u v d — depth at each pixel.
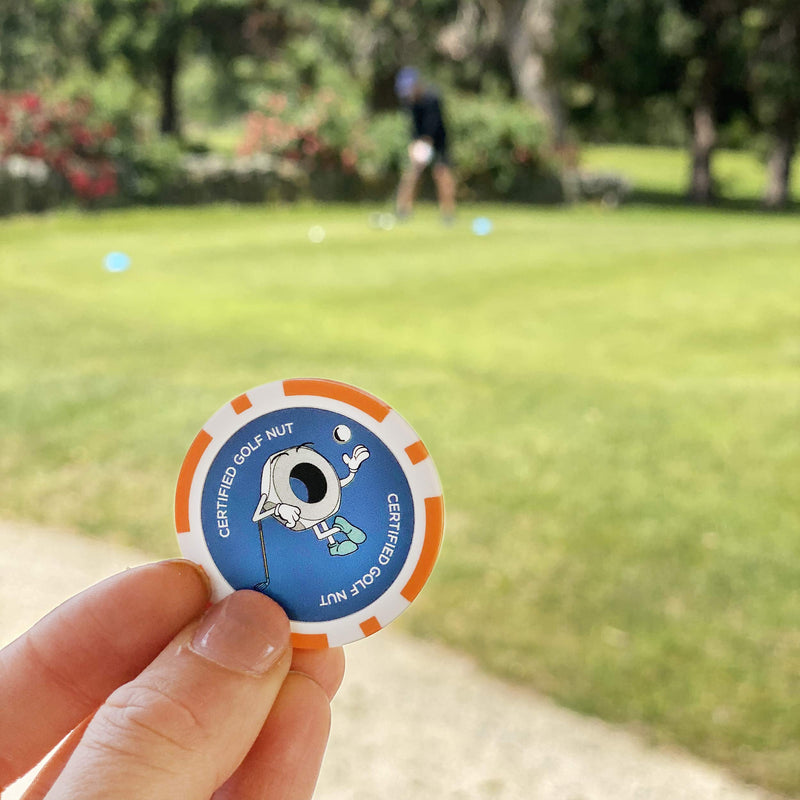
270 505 0.13
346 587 0.13
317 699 0.13
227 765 0.11
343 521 0.13
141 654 0.12
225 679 0.11
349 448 0.13
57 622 0.12
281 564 0.13
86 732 0.11
